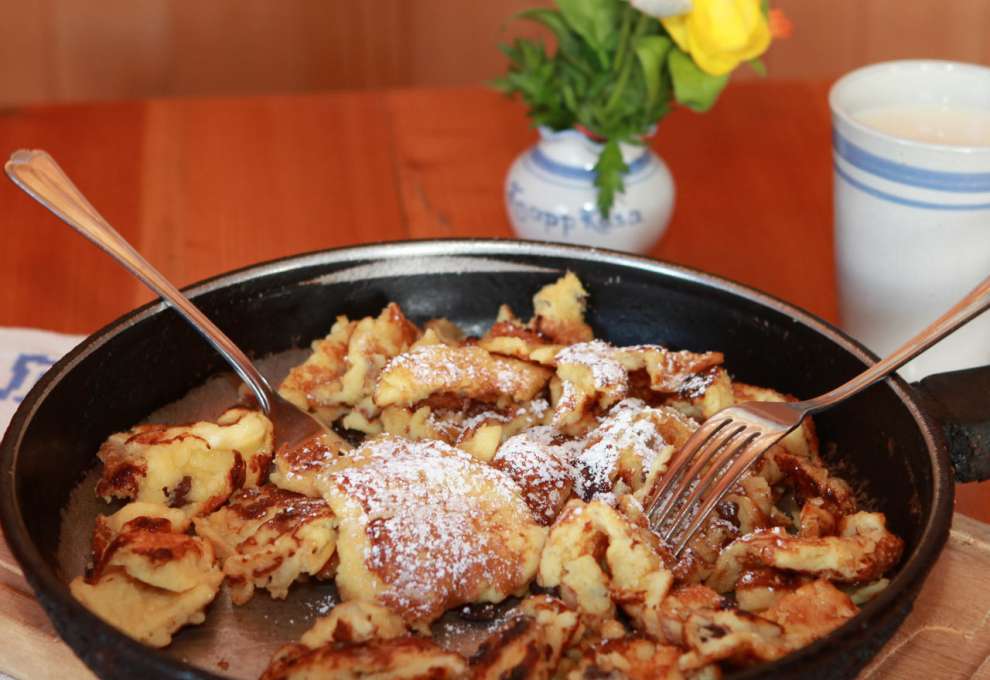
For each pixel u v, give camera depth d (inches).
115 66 45.8
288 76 47.4
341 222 30.4
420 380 22.7
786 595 19.8
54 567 20.4
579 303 24.7
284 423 22.6
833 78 35.7
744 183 31.8
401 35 47.4
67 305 28.1
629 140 27.5
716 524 21.2
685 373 23.2
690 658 18.5
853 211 25.6
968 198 24.4
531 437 22.7
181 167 31.9
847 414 22.6
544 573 20.2
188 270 28.9
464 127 33.7
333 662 18.3
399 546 20.1
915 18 46.4
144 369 22.8
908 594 18.1
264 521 21.1
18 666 21.1
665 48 27.0
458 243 24.6
